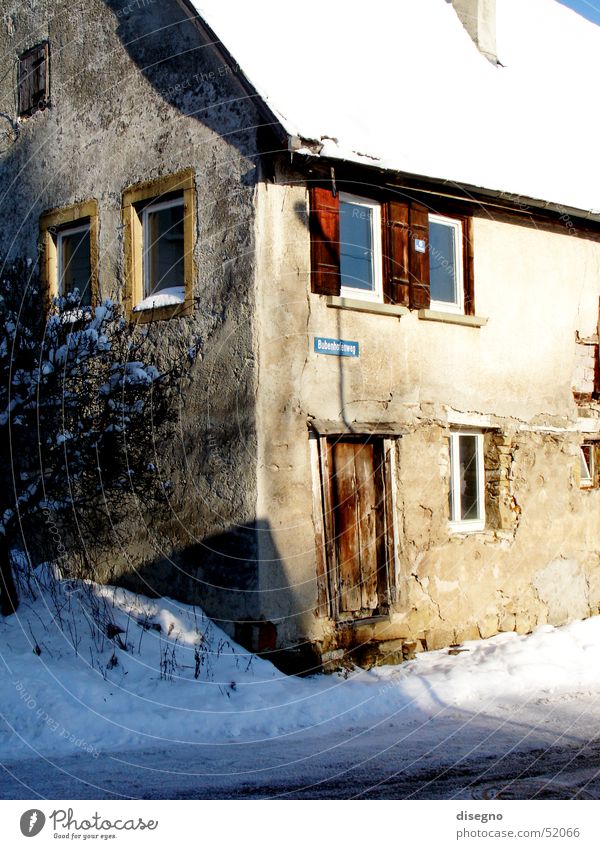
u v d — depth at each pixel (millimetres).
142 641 9602
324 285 10273
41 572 11281
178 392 10445
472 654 10930
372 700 8805
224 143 10156
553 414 12945
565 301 13188
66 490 10531
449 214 11766
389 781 6527
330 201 10406
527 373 12602
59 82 12266
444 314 11453
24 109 12805
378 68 12406
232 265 10000
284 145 9539
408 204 11219
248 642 9641
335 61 11531
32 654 9141
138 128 11172
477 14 15523
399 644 10789
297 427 10062
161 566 10523
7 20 13125
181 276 10773
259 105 9688
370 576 10742
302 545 10023
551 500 12867
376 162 10148
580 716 8383
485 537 11984
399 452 11023
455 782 6496
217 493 10008
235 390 9906
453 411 11641
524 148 13359
